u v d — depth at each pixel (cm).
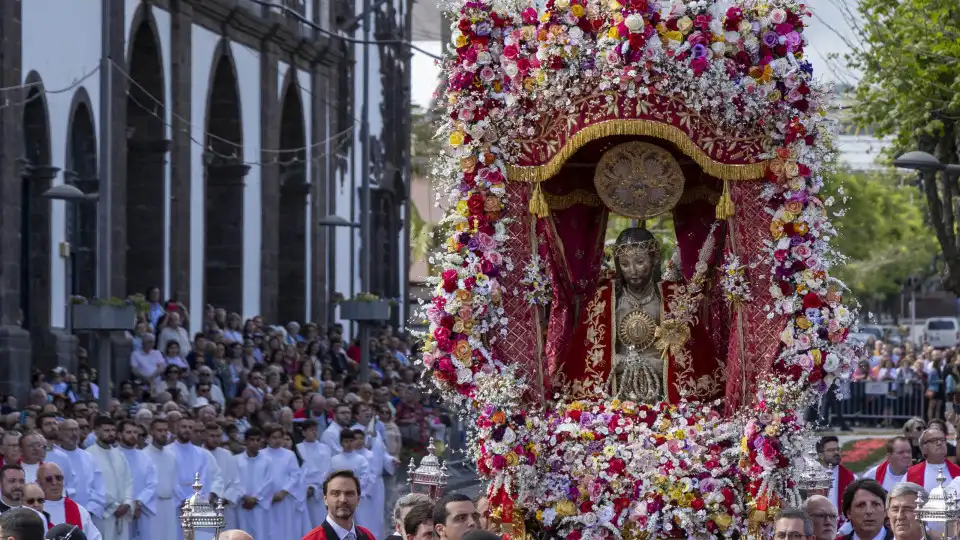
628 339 2062
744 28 1934
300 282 7075
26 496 2391
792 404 1911
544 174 1956
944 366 6731
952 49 4712
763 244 1944
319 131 7250
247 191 6369
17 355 4412
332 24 7306
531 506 1942
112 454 3303
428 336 1961
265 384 4709
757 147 1945
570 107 1939
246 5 6259
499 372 1945
